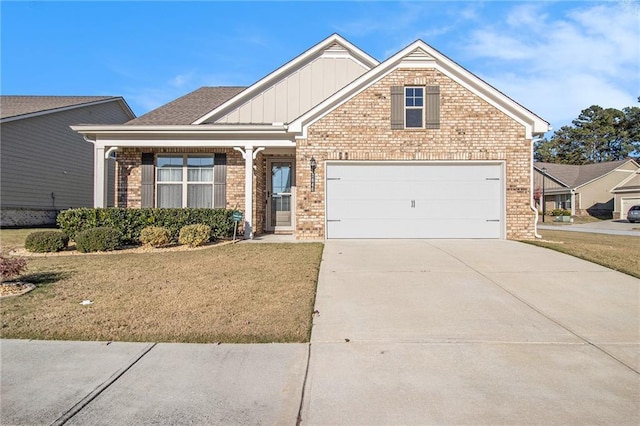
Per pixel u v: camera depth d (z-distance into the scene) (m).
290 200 14.58
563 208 42.22
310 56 14.78
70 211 10.76
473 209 11.88
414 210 11.91
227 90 17.97
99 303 5.61
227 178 13.61
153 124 13.64
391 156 11.81
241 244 10.84
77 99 23.28
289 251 9.52
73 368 3.82
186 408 3.17
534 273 7.40
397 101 11.85
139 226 10.92
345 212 11.90
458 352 4.27
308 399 3.32
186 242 10.34
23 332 4.58
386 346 4.40
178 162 13.64
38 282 6.68
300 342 4.48
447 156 11.76
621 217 36.47
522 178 11.73
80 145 22.75
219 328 4.77
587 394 3.42
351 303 5.79
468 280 6.94
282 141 12.71
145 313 5.23
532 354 4.23
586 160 58.69
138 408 3.16
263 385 3.54
